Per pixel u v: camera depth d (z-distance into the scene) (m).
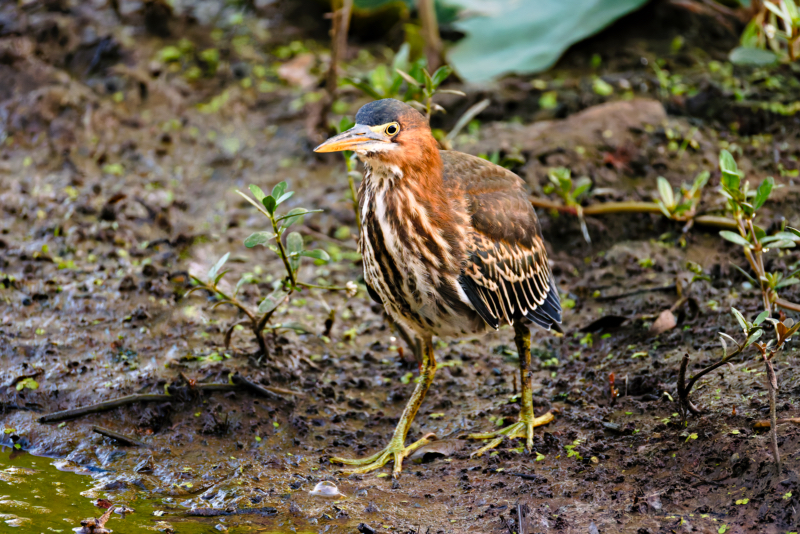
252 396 9.55
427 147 8.21
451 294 8.38
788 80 15.14
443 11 17.45
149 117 15.20
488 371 10.38
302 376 10.11
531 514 7.38
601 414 8.98
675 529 6.96
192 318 10.88
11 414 9.27
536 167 13.17
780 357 8.91
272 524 7.58
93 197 13.27
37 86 15.18
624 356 10.05
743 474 7.39
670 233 12.30
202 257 12.25
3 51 15.50
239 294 11.48
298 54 17.08
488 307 8.52
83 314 10.81
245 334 10.67
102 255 12.09
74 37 16.34
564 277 11.97
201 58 16.67
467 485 8.09
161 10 17.02
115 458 8.67
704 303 10.61
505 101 15.21
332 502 7.92
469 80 15.18
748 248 9.09
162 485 8.25
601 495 7.66
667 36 16.77
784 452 7.36
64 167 13.99
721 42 16.58
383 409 9.73
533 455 8.52
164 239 12.48
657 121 14.07
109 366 9.96
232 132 14.90
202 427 9.12
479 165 9.07
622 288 11.48
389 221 8.23
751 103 14.29
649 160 13.42
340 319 11.37
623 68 16.03
